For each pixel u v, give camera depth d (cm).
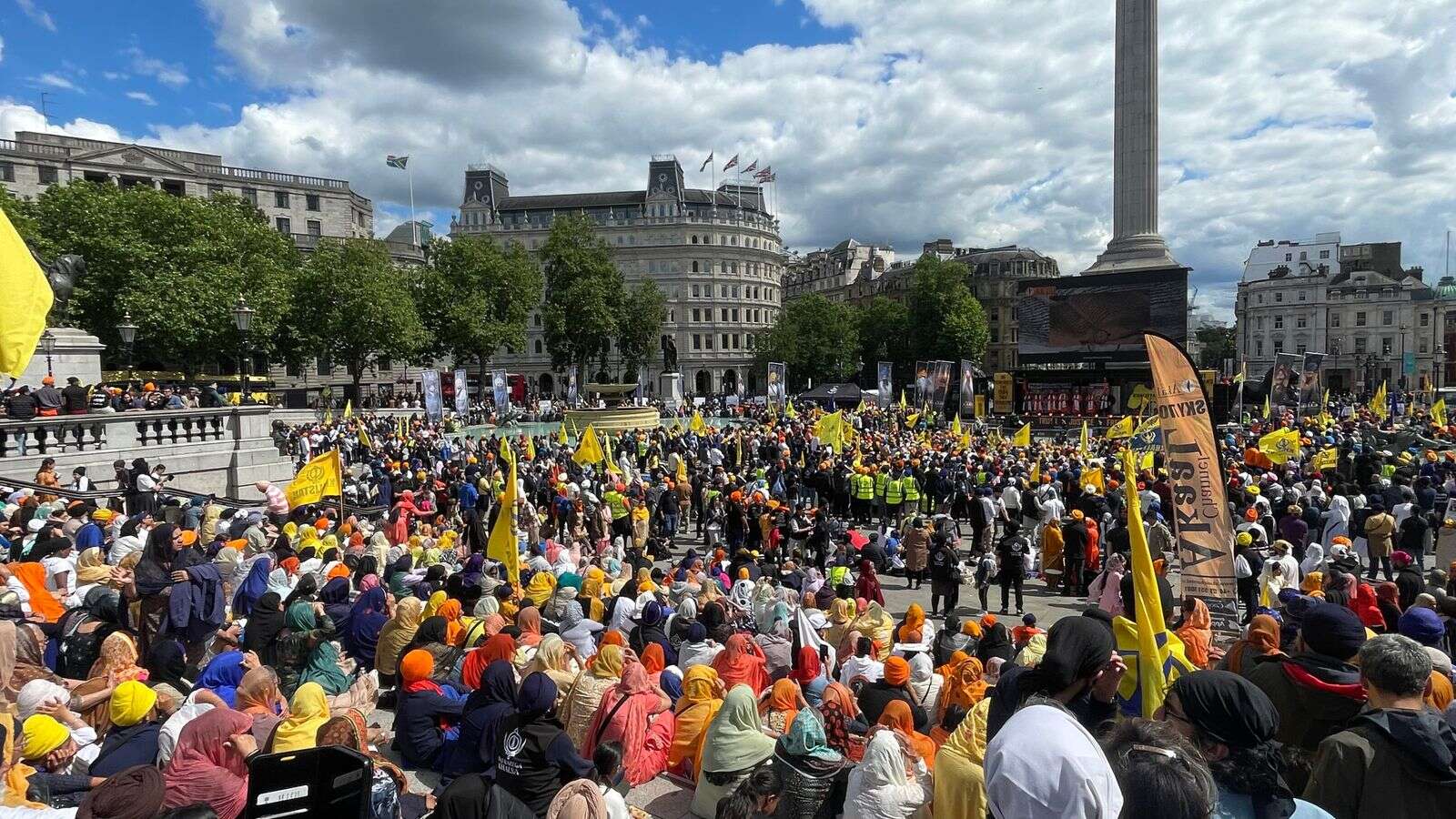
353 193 11181
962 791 457
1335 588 1027
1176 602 1306
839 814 582
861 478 2447
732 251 13900
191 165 9294
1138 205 6388
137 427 2295
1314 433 3509
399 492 2361
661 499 2408
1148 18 6231
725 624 1057
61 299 2634
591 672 812
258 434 2614
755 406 7588
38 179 8175
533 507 2253
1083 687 411
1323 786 365
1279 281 11706
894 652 1022
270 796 387
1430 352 10869
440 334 8281
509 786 595
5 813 476
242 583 1141
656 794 736
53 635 937
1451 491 1922
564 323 9169
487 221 14338
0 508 1591
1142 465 2552
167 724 645
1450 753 341
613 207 14138
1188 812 257
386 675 965
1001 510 1925
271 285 5834
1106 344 6009
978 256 14050
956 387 6650
